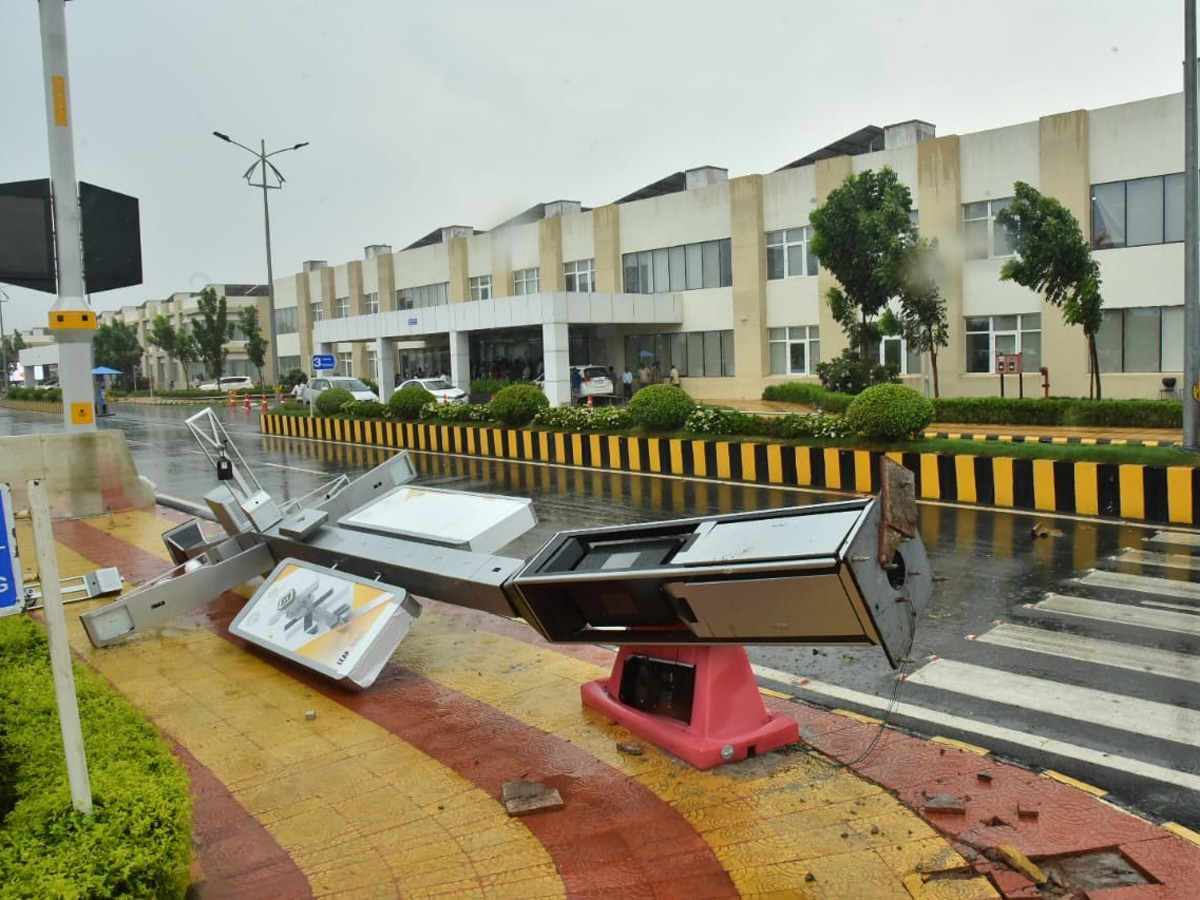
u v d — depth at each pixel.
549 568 4.54
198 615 7.32
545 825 3.78
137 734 3.70
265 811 3.99
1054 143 22.34
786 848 3.55
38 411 49.38
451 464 18.28
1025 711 5.12
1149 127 21.02
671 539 4.29
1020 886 3.26
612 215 33.78
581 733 4.69
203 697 5.43
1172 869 3.40
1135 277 21.48
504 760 4.42
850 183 20.00
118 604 6.27
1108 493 10.55
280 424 27.05
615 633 4.61
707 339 31.62
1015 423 19.95
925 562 3.72
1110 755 4.54
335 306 49.81
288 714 5.12
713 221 30.91
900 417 12.77
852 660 6.09
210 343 53.19
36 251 11.61
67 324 12.07
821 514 3.64
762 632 3.77
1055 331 22.69
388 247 46.53
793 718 4.84
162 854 2.75
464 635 6.55
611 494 13.58
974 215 24.17
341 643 5.39
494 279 38.81
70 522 12.00
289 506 7.53
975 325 24.44
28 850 2.66
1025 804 3.90
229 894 3.34
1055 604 7.14
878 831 3.66
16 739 3.60
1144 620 6.65
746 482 14.23
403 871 3.47
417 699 5.28
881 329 20.91
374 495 7.05
